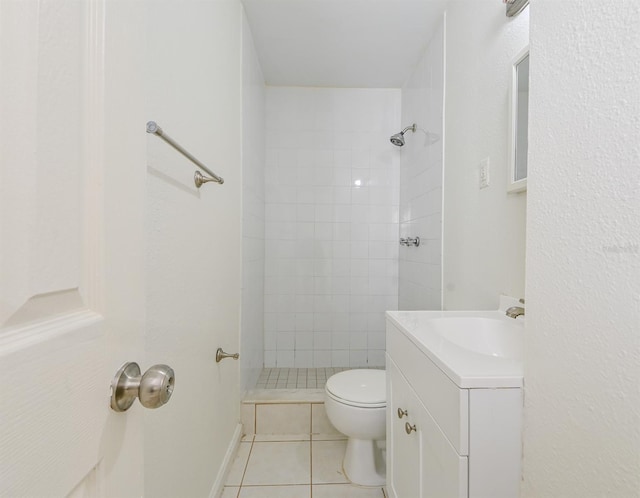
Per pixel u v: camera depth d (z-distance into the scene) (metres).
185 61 0.90
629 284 0.41
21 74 0.25
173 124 0.82
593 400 0.46
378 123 2.51
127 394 0.36
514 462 0.60
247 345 1.83
